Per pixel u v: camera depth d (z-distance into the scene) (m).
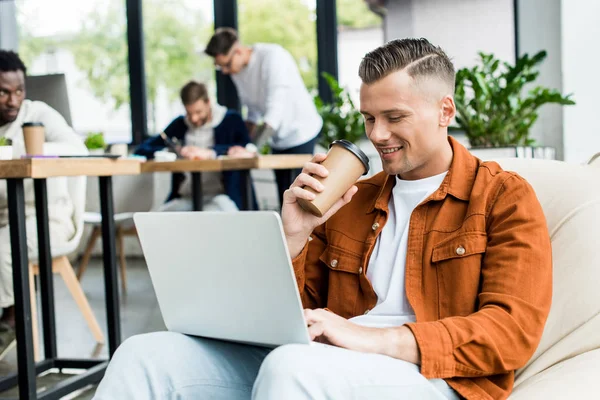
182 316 1.16
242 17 5.36
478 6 4.49
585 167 1.40
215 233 1.03
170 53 5.60
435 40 4.65
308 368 0.94
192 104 4.07
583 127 4.20
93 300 4.08
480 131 3.48
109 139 5.75
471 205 1.19
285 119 4.07
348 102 4.58
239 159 2.98
